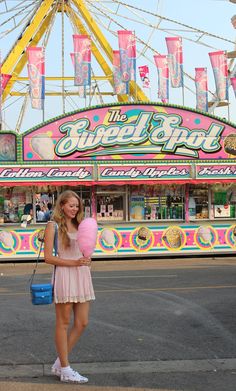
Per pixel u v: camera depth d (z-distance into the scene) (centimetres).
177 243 2003
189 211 2067
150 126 2012
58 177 1956
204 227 2016
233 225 2033
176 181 1998
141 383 554
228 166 2030
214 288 1165
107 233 1975
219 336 753
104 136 1994
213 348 693
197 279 1326
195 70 2645
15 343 726
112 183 1969
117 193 2044
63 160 1970
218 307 949
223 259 1953
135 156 2002
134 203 2050
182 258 2012
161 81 2644
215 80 2559
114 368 610
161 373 589
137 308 952
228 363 625
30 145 1962
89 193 2030
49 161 1964
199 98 2636
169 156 2014
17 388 536
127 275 1443
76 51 2555
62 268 555
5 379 570
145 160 2000
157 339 739
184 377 575
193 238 2012
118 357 656
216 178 2019
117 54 2677
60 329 558
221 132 2039
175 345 708
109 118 2000
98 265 1789
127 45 2623
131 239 1988
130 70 2628
